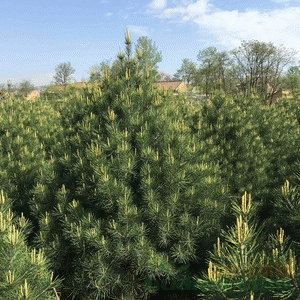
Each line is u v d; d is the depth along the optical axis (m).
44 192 4.08
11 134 5.85
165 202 3.60
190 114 7.08
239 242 1.77
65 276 3.73
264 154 6.14
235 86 33.53
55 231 3.72
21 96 9.38
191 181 3.67
